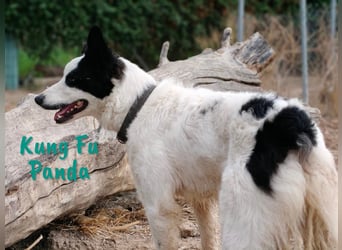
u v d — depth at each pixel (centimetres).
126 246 488
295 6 1408
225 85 658
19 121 511
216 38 1332
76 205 478
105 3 1350
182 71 652
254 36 743
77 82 429
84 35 1352
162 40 1398
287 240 360
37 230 475
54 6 1334
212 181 395
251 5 1416
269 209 347
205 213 449
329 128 914
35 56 1412
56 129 510
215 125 380
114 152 505
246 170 350
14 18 1348
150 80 434
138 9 1367
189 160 394
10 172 420
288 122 346
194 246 491
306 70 953
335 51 1030
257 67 721
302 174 349
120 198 581
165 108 409
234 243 351
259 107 359
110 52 424
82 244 484
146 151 405
